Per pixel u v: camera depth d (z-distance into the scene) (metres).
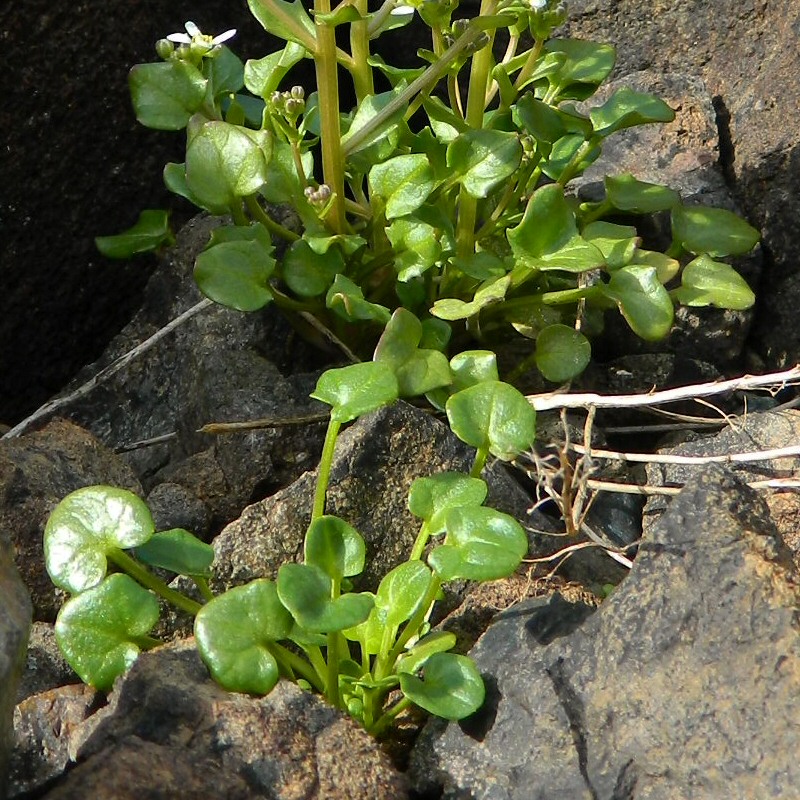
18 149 0.45
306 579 0.31
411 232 0.40
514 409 0.34
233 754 0.30
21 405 0.48
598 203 0.44
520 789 0.30
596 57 0.42
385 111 0.39
